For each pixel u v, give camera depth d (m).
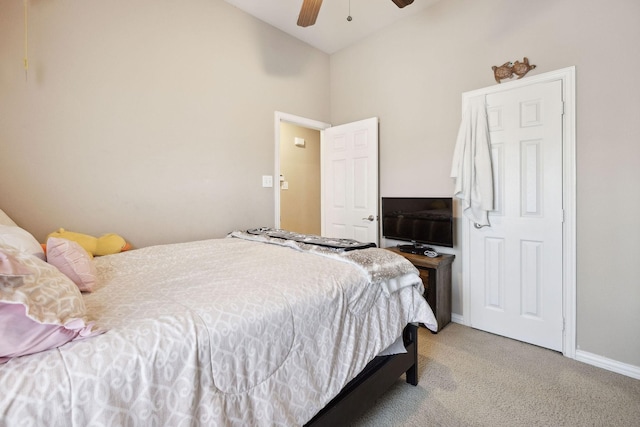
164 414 0.75
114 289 1.16
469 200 2.48
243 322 0.95
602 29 1.94
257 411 0.95
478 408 1.59
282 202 4.51
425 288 2.56
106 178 2.12
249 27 2.92
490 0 2.44
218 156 2.73
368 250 1.78
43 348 0.69
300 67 3.40
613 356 1.96
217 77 2.70
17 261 0.72
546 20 2.17
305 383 1.10
